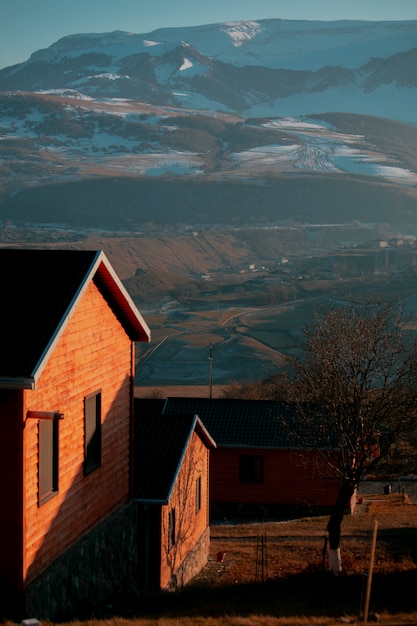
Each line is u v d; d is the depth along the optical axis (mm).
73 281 13883
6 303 13539
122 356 17000
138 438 19625
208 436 21844
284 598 17328
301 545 24109
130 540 17188
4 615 12227
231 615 15039
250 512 31891
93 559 15062
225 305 147750
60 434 13805
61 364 13844
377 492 36188
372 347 20375
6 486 12422
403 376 20203
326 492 31469
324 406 21828
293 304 137000
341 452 21609
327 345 21094
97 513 15602
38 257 14570
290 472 31750
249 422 32875
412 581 18781
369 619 13438
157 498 17688
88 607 14734
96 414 15680
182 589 18703
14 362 12359
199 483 21641
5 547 12445
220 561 22266
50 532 13445
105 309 15969
